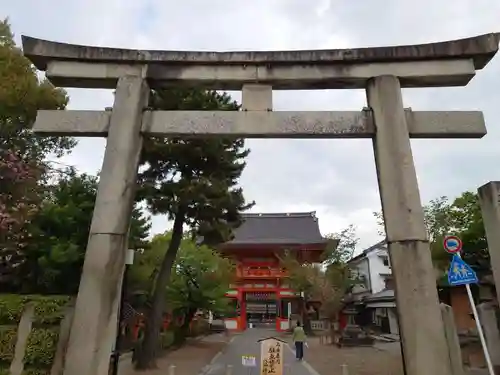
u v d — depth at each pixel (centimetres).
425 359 707
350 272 3331
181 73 920
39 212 1390
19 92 1420
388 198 809
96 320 732
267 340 1173
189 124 878
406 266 762
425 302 739
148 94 923
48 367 844
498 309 1164
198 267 2417
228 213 1822
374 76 903
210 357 2112
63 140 1736
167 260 1723
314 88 944
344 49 919
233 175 1811
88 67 920
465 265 912
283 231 4597
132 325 1961
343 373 1312
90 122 878
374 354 2214
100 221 792
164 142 1590
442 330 724
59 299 909
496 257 845
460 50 900
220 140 1636
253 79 913
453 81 916
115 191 813
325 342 2969
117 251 775
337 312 2984
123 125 864
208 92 1606
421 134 865
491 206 867
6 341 865
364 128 868
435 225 2422
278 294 4172
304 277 3388
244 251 4159
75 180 1559
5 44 1492
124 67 924
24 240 1339
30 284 1375
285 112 885
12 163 1315
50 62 920
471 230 1689
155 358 1631
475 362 1434
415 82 918
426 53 905
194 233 1836
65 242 1354
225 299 2777
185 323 2609
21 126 1534
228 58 920
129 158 839
